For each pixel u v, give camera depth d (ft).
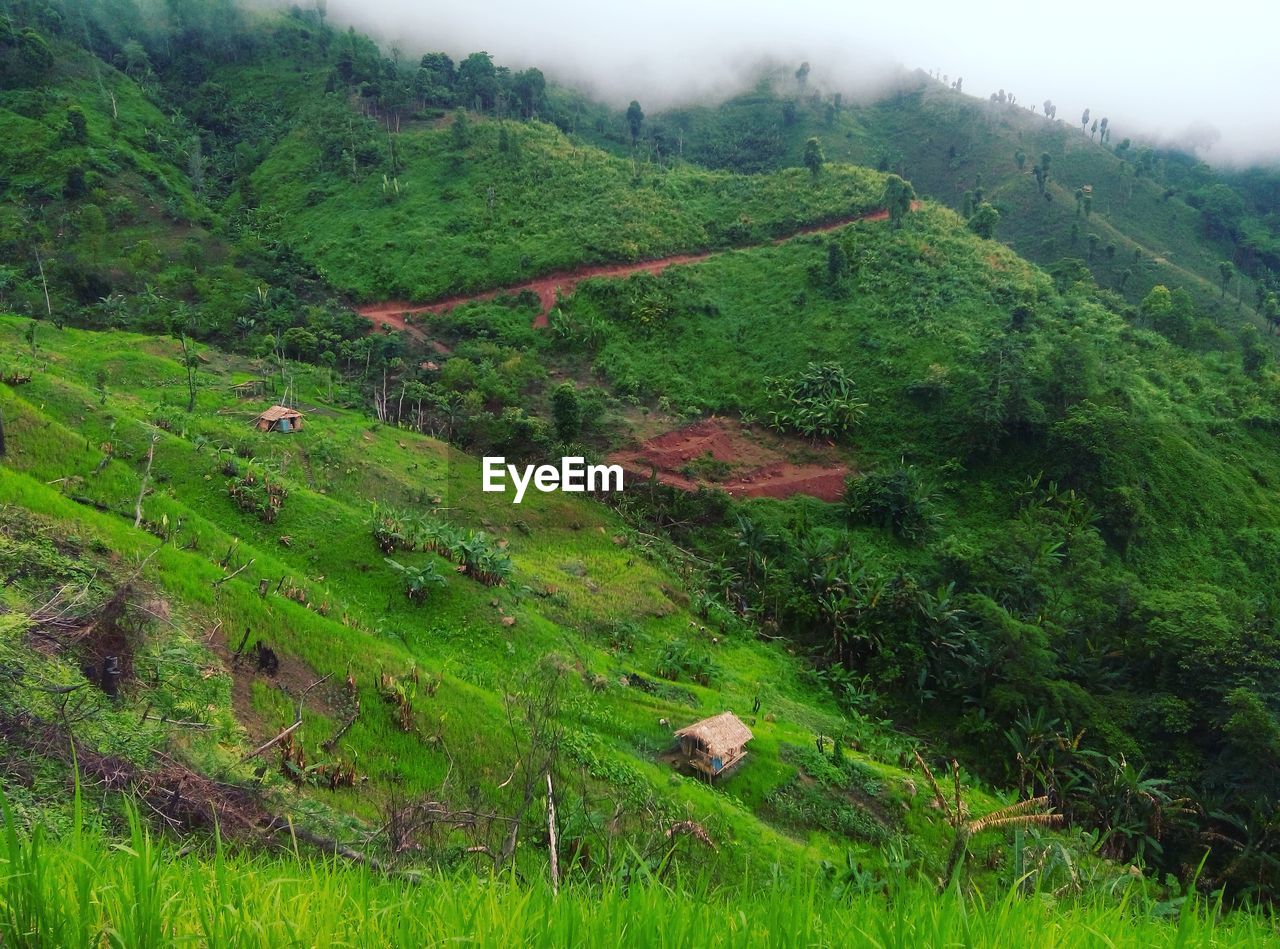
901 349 227.40
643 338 252.01
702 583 153.69
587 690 94.73
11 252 248.93
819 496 192.85
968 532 181.47
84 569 49.24
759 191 323.16
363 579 102.73
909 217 288.30
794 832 82.17
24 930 9.34
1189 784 104.94
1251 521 186.80
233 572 70.18
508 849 24.04
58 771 30.94
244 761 42.55
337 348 233.14
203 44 442.91
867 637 134.82
